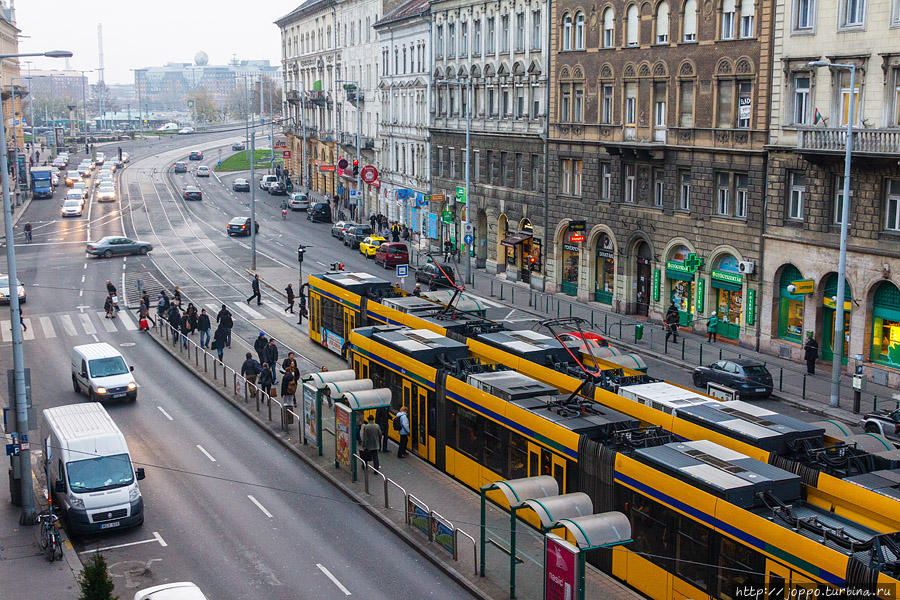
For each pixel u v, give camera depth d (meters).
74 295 56.44
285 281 61.06
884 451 19.84
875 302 37.22
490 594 18.91
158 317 47.69
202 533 22.69
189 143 195.00
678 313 43.62
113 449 23.19
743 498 16.59
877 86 36.19
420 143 78.12
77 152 172.75
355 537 22.45
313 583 19.89
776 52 40.38
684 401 22.38
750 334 42.91
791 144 39.75
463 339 31.00
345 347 40.22
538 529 22.25
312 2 119.56
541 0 56.88
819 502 17.27
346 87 95.88
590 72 52.78
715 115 44.03
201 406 34.00
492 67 63.59
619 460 18.98
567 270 57.19
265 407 33.34
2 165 22.94
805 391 35.16
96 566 15.16
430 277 59.19
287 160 139.62
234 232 81.75
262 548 21.78
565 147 55.47
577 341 30.09
